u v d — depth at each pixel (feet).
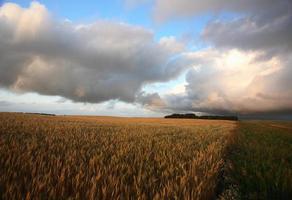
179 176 15.89
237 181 18.78
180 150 28.60
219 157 26.17
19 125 56.08
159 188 14.06
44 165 15.93
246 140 55.47
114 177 14.24
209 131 81.00
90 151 24.23
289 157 31.42
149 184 14.03
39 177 13.28
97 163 18.06
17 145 22.74
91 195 11.65
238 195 16.79
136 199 12.31
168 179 15.92
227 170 23.30
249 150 36.88
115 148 27.78
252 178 18.38
